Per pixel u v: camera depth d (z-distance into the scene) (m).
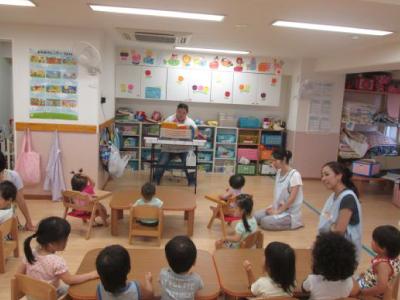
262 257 2.21
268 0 2.81
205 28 4.08
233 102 6.63
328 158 6.69
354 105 6.75
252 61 6.55
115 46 6.11
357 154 6.77
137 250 2.24
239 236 2.79
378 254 2.03
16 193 2.95
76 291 1.76
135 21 3.91
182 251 1.71
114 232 3.58
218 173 6.80
